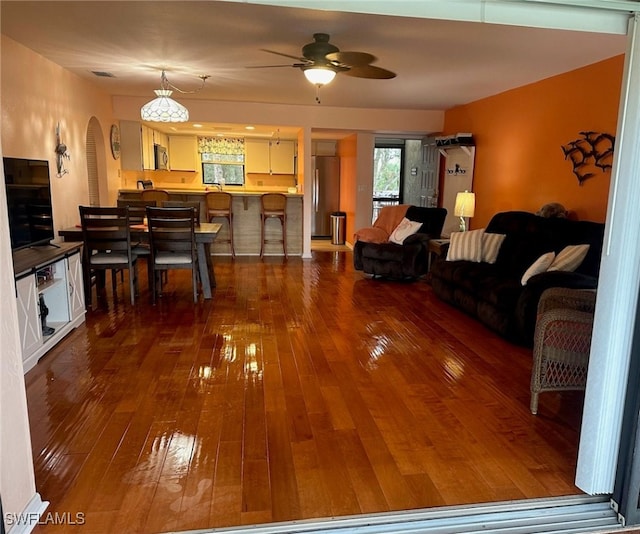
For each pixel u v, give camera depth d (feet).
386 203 34.35
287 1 5.11
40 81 14.49
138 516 5.88
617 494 6.14
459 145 21.09
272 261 24.41
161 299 16.39
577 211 14.55
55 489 6.35
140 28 11.57
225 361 10.89
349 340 12.46
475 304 14.07
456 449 7.47
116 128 22.41
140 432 7.80
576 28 5.58
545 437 7.86
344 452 7.34
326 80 12.41
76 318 13.10
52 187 15.46
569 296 8.87
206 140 31.45
